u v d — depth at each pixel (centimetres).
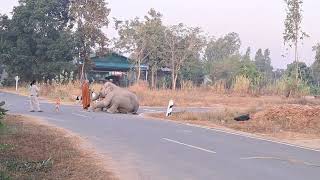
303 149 1636
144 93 4647
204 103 4347
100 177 1034
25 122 1983
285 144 1759
